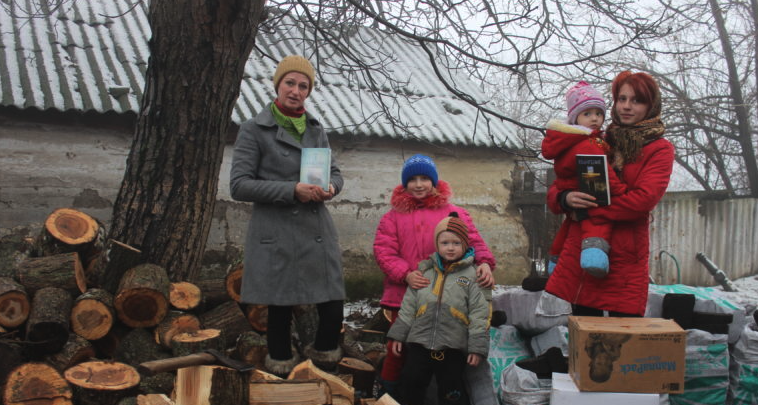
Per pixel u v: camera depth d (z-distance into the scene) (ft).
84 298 11.98
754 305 12.57
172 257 13.58
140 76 22.89
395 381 11.26
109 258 12.91
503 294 12.88
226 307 13.80
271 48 28.40
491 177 27.96
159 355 12.00
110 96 21.17
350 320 20.83
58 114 20.61
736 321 11.57
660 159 9.32
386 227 11.49
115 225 13.67
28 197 20.42
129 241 13.46
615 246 9.48
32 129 20.47
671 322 9.08
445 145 26.53
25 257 13.57
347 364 11.68
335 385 9.96
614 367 8.56
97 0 27.61
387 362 11.30
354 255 25.50
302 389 9.12
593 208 9.39
